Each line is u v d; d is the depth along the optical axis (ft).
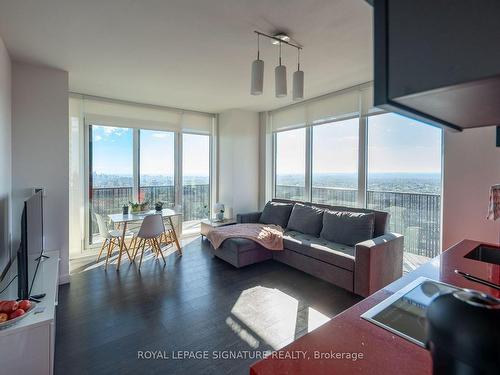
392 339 2.57
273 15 6.95
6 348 4.91
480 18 1.24
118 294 9.48
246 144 17.60
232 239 12.08
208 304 8.72
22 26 7.39
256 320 7.80
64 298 9.19
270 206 15.62
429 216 10.94
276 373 2.13
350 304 8.73
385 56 1.52
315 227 12.81
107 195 14.78
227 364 6.07
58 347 6.63
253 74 7.77
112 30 7.63
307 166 15.42
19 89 9.61
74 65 9.98
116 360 6.19
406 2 1.45
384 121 12.07
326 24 7.37
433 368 1.51
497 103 1.62
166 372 5.83
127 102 14.98
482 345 1.26
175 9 6.66
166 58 9.46
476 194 8.35
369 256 8.81
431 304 1.63
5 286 7.39
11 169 9.45
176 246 15.17
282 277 10.96
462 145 8.55
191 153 17.78
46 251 9.96
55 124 10.27
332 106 13.75
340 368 2.18
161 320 7.80
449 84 1.32
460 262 4.81
